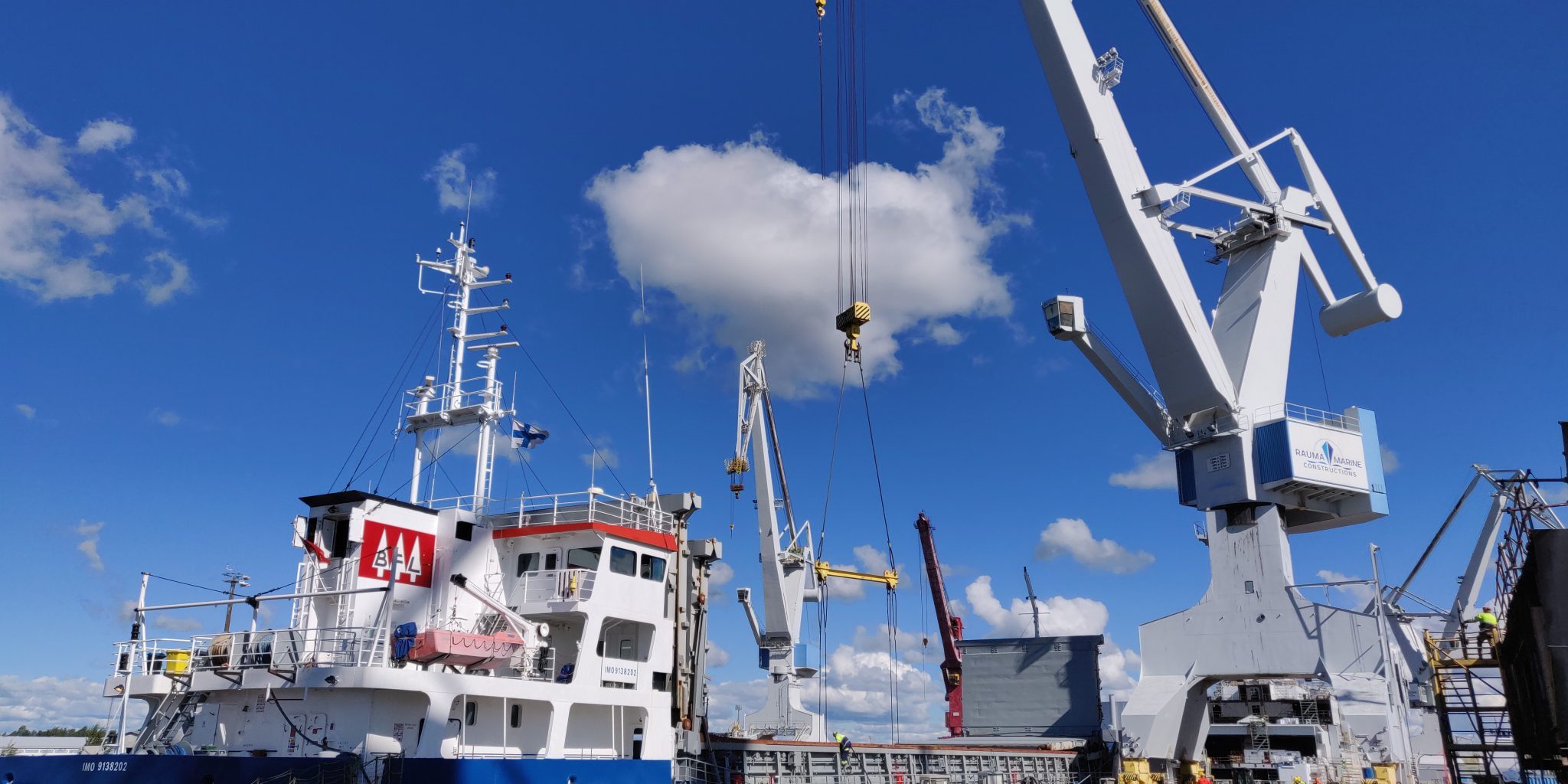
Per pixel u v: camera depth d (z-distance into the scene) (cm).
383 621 2552
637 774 2873
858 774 4309
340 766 2352
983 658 6338
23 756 2334
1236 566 4672
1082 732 5906
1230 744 6631
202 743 2689
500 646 2636
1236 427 4616
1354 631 4328
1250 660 4538
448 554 2978
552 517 3200
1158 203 4350
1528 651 1955
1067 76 4428
